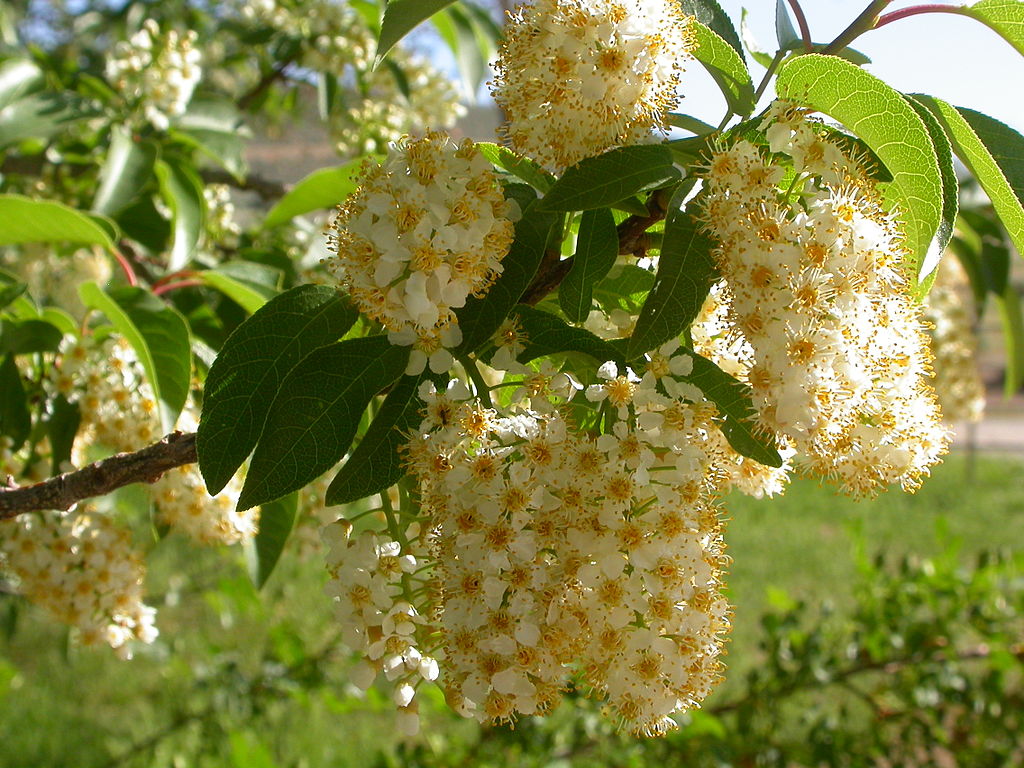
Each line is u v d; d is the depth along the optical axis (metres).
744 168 0.26
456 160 0.26
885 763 0.95
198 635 1.39
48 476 0.47
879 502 2.42
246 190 0.82
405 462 0.27
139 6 1.02
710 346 0.31
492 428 0.26
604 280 0.31
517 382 0.30
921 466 0.29
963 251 0.70
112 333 0.46
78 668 1.35
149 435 0.45
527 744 0.77
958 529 2.18
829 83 0.26
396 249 0.25
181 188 0.61
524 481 0.25
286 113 1.14
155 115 0.68
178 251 0.59
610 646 0.26
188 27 1.04
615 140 0.28
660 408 0.27
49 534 0.43
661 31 0.27
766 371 0.26
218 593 0.97
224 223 0.77
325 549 0.28
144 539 0.80
